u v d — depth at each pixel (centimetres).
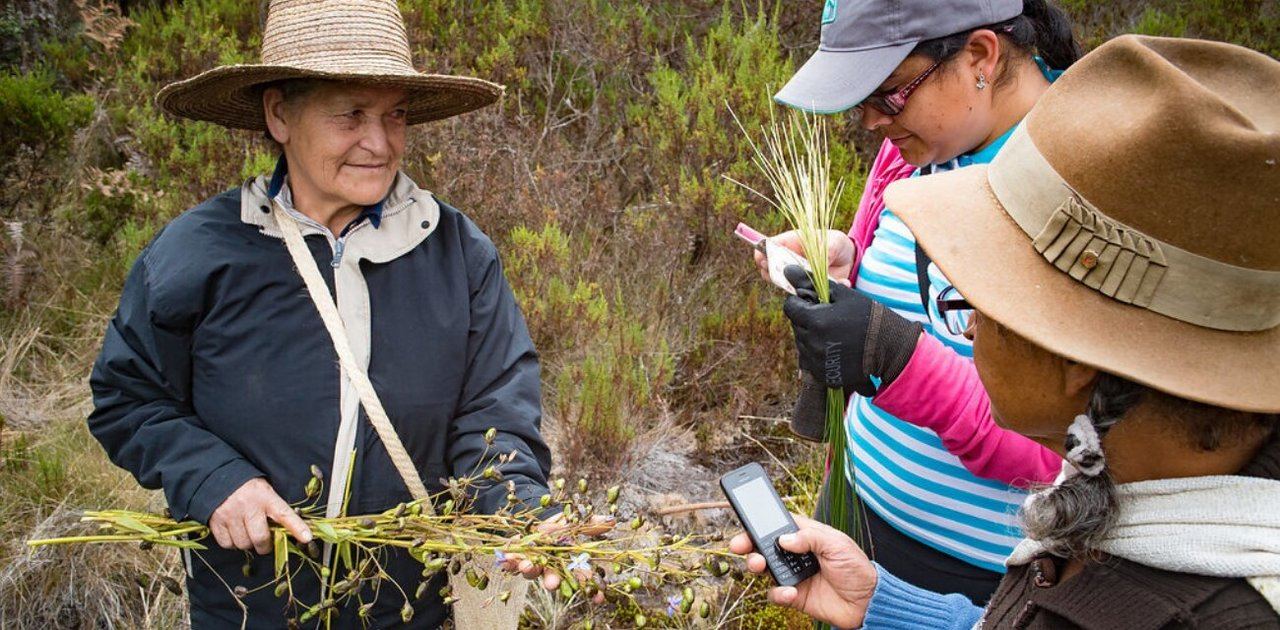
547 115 494
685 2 569
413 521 165
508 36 537
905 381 161
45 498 321
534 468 191
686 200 421
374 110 183
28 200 461
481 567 175
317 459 182
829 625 170
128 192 468
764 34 491
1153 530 101
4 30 552
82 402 383
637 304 414
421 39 515
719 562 154
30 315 425
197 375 186
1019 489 173
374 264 189
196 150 458
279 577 169
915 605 148
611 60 537
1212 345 100
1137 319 102
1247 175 92
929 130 181
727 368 396
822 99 180
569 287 405
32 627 293
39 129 442
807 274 172
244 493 173
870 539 200
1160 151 96
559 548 157
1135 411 103
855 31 179
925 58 174
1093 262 102
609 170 500
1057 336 104
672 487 353
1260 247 95
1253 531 96
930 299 181
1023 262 110
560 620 291
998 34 175
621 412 346
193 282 181
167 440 181
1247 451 102
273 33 185
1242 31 489
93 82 544
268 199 188
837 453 187
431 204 196
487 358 199
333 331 182
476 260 201
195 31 536
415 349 189
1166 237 98
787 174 214
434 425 192
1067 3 507
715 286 420
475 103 219
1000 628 120
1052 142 107
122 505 326
